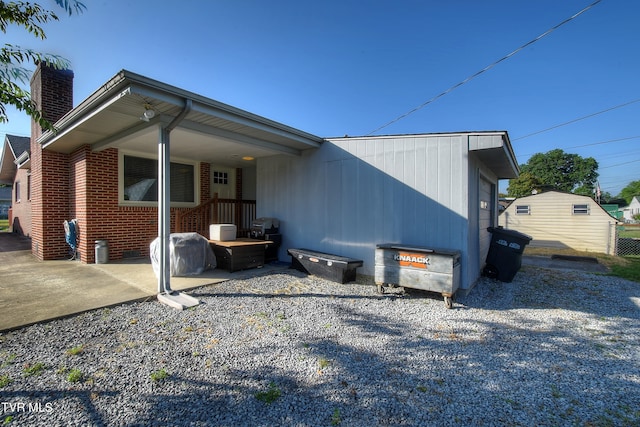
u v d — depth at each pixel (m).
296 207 7.30
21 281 5.10
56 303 3.95
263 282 5.45
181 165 8.37
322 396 2.21
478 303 4.60
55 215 7.31
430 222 5.28
